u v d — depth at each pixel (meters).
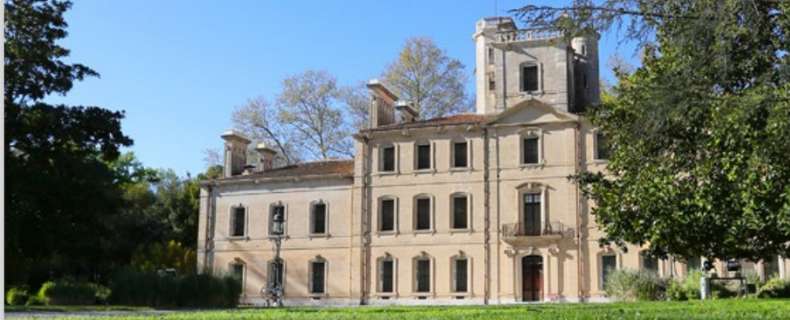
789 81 13.34
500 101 51.53
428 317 15.27
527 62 51.28
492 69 57.16
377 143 52.75
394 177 51.84
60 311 27.59
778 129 13.20
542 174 48.50
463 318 14.59
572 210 47.38
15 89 38.19
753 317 14.22
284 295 53.06
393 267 50.91
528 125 49.31
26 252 39.41
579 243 46.91
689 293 38.72
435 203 50.72
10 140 37.91
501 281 48.38
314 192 53.88
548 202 48.06
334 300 51.78
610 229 21.52
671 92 14.27
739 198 17.27
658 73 17.28
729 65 13.70
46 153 38.91
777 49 14.04
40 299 38.31
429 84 66.62
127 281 39.09
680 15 13.69
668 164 18.08
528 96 50.72
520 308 22.55
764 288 37.75
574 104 53.34
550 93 50.34
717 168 17.58
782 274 42.69
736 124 14.04
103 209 40.38
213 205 56.28
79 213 39.22
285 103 67.19
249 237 54.78
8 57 37.56
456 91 66.81
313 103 66.94
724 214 18.27
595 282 46.25
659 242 20.03
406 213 51.22
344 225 52.62
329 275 52.34
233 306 40.88
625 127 19.50
